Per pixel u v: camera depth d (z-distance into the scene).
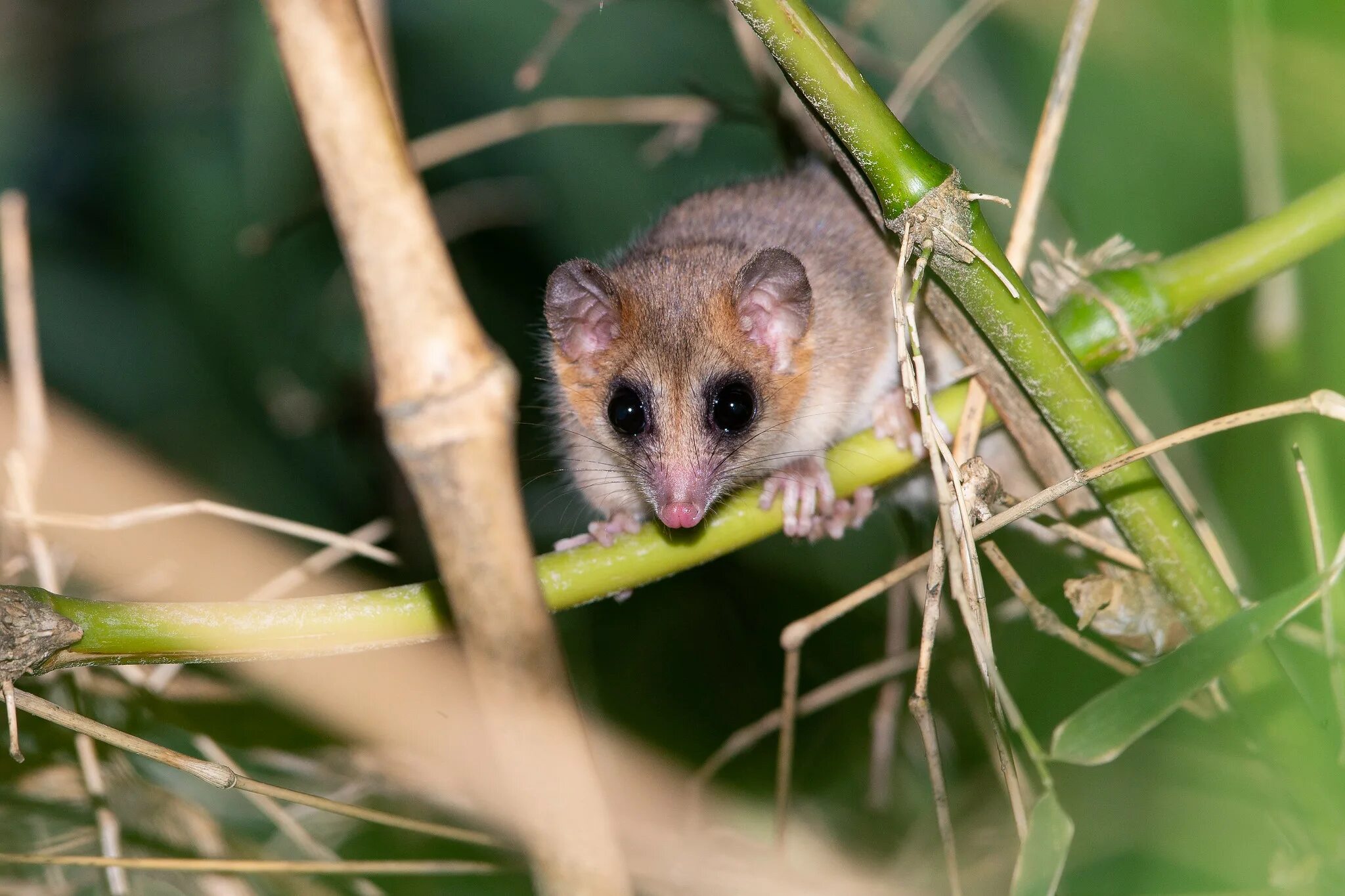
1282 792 4.02
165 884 5.33
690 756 7.26
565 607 4.53
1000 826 5.87
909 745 6.67
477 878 5.69
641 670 7.55
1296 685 3.99
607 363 6.32
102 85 9.50
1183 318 4.43
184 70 9.52
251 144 8.08
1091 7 4.62
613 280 6.38
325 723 5.77
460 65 8.84
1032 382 4.02
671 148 7.73
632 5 8.26
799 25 3.67
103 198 9.34
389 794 5.82
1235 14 4.67
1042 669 6.33
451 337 2.82
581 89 8.62
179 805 5.47
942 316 4.51
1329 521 4.41
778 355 6.30
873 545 7.62
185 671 5.90
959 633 6.41
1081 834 5.31
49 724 5.55
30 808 5.45
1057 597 6.39
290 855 5.79
